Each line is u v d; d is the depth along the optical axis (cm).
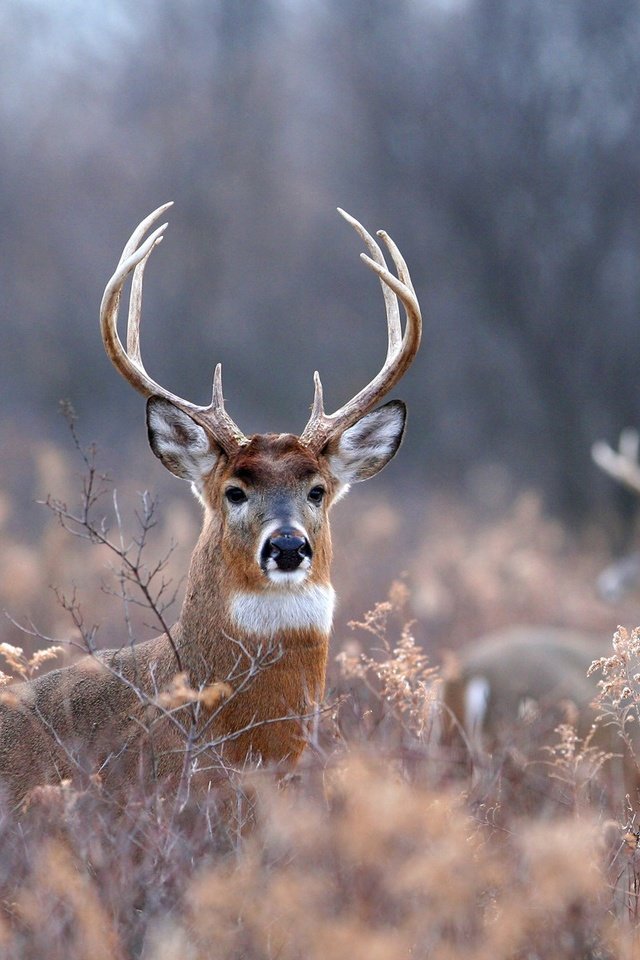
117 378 5112
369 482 3788
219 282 5212
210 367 5053
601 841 799
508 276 4200
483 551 2389
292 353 5059
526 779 1002
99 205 5512
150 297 5203
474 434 4356
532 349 4119
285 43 5662
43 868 743
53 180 5538
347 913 652
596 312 4075
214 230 5262
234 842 791
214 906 680
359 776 687
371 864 661
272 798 757
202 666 945
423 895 666
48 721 945
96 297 5275
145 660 969
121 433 4425
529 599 2180
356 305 4991
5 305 5241
